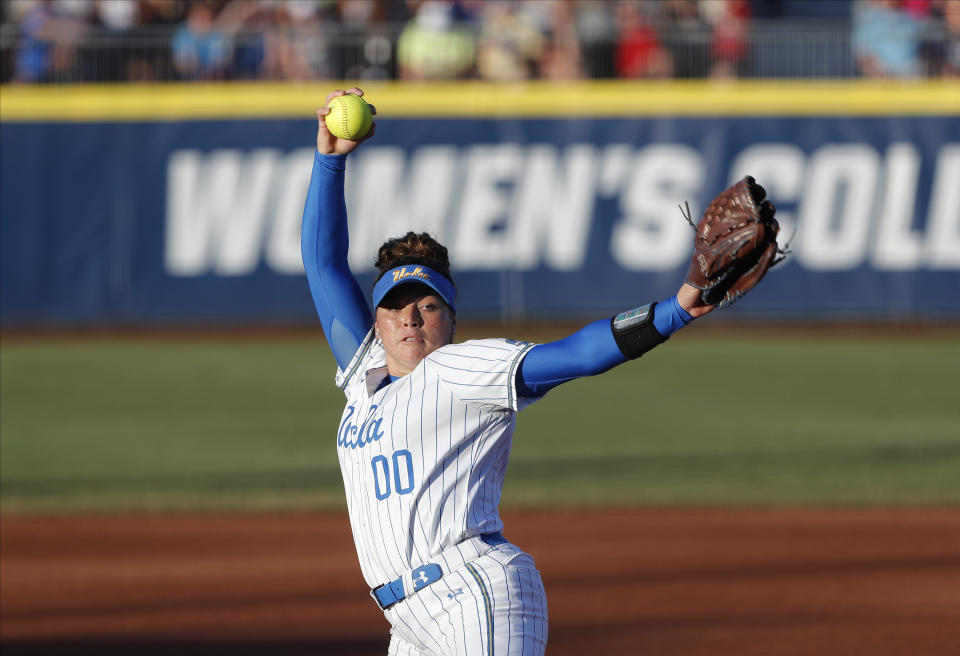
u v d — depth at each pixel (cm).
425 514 1196
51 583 2692
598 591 2583
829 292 6612
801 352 6034
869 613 2400
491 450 1209
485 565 1190
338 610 2448
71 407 4894
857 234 6569
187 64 6675
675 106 6575
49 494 3594
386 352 1286
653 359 5944
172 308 6662
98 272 6638
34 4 7194
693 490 3594
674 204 6594
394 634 1280
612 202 6612
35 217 6600
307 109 6612
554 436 4388
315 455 4084
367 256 6631
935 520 3244
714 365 5756
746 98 6562
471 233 6638
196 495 3566
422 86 6612
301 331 6625
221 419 4656
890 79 6581
